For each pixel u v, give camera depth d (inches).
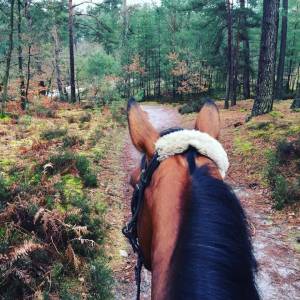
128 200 315.3
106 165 409.4
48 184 272.4
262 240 242.2
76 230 213.0
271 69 612.7
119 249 235.6
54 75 1393.9
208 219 39.6
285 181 308.5
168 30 1668.3
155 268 43.1
